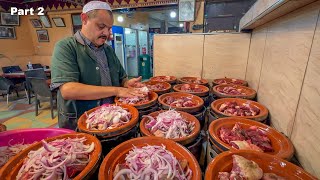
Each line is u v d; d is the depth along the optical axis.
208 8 2.89
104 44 1.42
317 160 0.57
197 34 2.03
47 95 3.25
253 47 1.67
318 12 0.61
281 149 0.71
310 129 0.62
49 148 0.67
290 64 0.82
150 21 8.41
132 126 0.89
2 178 0.58
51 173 0.61
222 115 1.00
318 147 0.57
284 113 0.85
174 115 0.96
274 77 1.02
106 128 0.88
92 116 0.97
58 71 1.10
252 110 1.06
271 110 1.04
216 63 2.03
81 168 0.65
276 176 0.57
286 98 0.84
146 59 6.46
